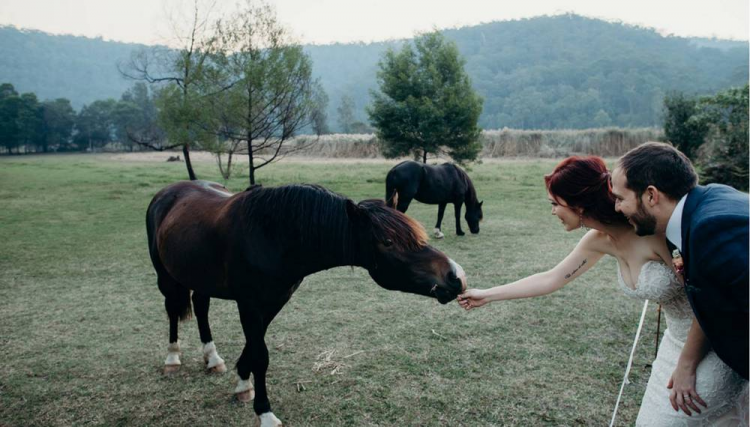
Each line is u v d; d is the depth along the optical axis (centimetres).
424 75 1778
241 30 1351
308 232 252
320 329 425
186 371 350
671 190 142
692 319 161
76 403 306
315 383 327
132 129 6706
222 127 1469
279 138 1553
